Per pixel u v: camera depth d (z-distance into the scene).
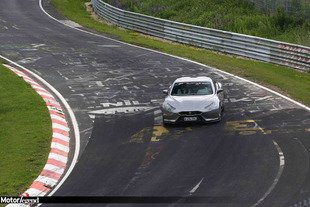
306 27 98.75
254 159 42.62
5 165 44.28
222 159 43.03
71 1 153.12
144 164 43.09
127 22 114.81
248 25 106.81
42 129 53.41
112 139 50.28
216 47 92.38
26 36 102.94
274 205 33.59
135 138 50.06
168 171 41.12
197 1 126.50
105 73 76.62
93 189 38.50
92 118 57.25
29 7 139.25
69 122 56.31
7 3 144.88
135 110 59.44
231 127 51.62
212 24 110.12
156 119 55.81
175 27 100.88
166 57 86.56
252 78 72.75
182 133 50.56
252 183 37.59
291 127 50.91
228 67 79.12
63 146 48.91
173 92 55.53
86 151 47.44
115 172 41.81
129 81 72.12
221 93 57.53
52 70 78.62
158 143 48.16
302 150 44.25
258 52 84.75
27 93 66.00
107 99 64.19
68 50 91.62
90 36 104.50
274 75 74.12
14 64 81.81
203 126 52.38
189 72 76.44
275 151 44.31
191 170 41.00
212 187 37.28
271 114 55.78
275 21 103.94
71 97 65.50
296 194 35.16
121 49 92.75
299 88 67.06
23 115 58.12
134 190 37.69
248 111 57.25
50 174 42.22
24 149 47.88
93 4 142.75
